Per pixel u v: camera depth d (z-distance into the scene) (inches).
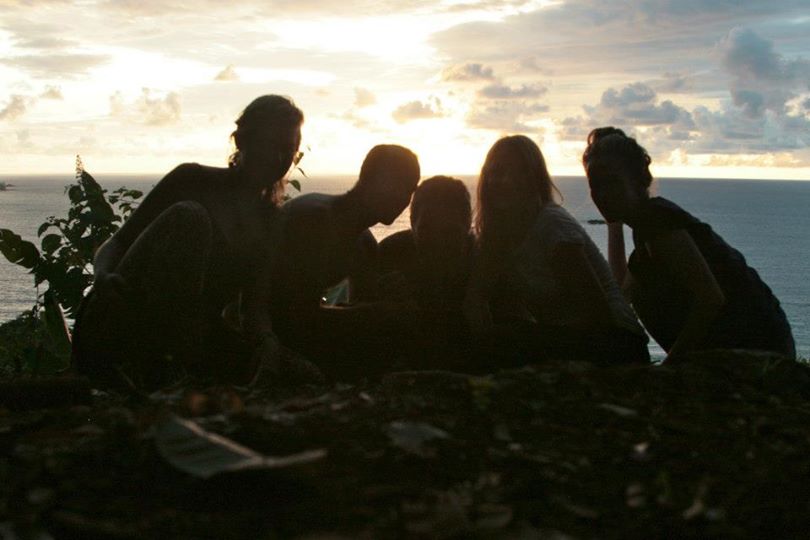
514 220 180.5
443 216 187.2
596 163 176.6
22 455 103.6
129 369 171.8
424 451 105.7
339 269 184.9
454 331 184.4
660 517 91.4
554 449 110.3
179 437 101.1
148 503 91.8
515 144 179.9
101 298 171.6
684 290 175.8
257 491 95.0
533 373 139.6
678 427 120.4
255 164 177.2
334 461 103.0
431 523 85.4
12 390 145.9
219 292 180.5
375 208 180.5
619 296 184.1
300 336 184.5
